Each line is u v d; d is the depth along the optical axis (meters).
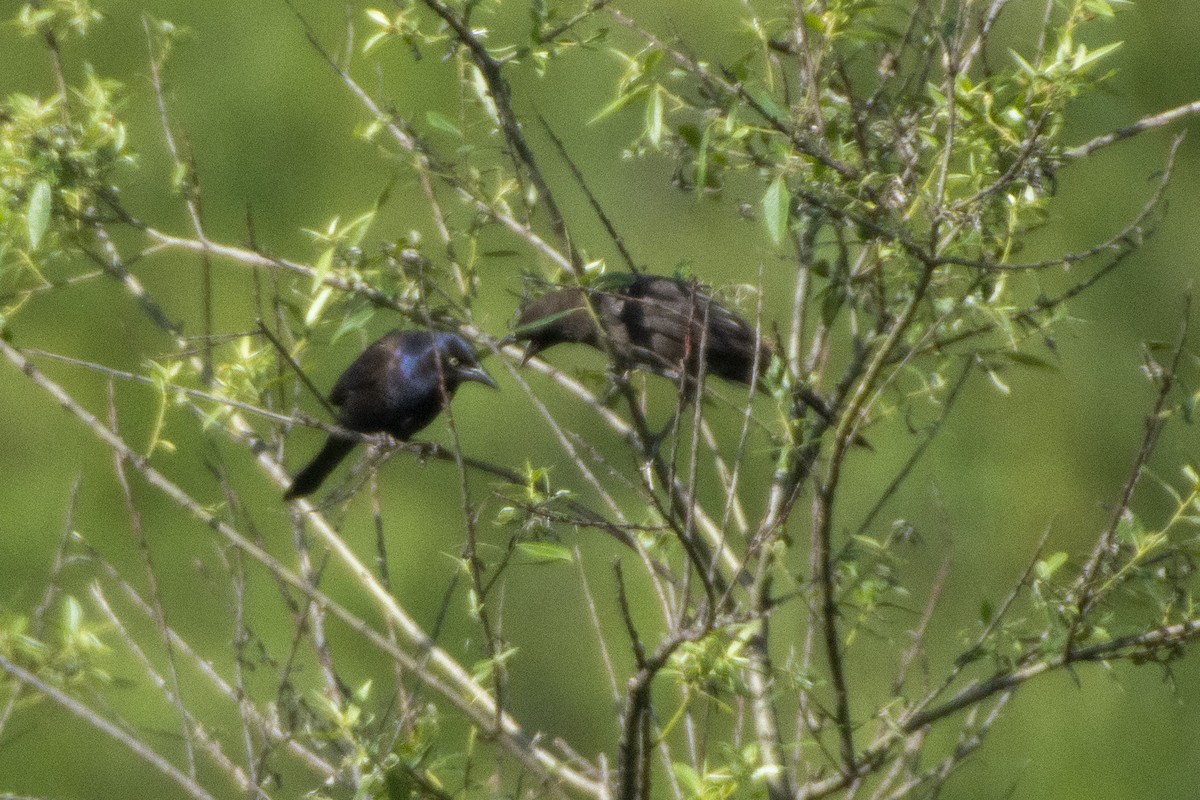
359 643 21.27
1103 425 22.12
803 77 9.20
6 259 10.01
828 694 12.54
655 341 12.75
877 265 9.38
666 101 10.39
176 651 18.67
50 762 18.67
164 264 24.12
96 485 23.28
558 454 22.05
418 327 10.01
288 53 25.16
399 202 21.41
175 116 24.84
